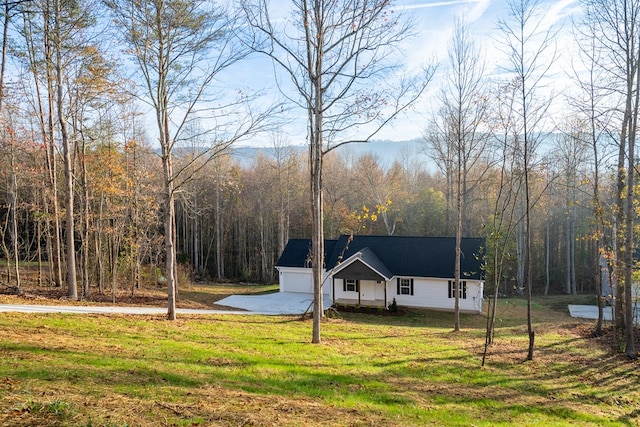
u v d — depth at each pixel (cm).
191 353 956
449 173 3488
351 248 2820
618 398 970
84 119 1820
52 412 515
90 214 1980
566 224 3612
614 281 1733
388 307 2469
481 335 1648
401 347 1279
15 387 591
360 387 845
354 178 4256
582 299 2998
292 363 967
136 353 896
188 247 4691
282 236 4000
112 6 1191
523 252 3562
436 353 1223
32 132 1956
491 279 3244
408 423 676
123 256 2527
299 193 4300
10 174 2123
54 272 2328
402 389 864
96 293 2112
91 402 572
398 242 2786
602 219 1648
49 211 2281
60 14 1534
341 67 1237
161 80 1305
